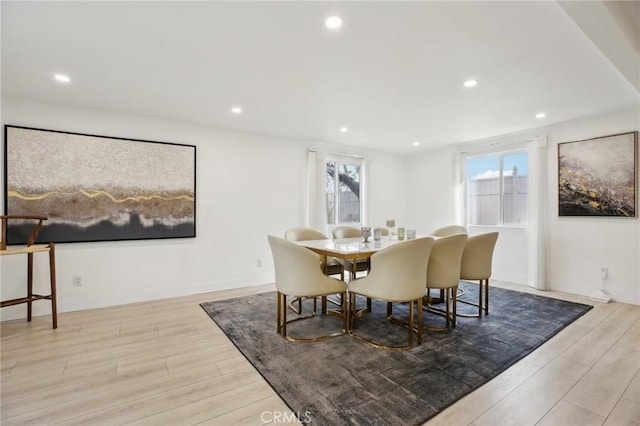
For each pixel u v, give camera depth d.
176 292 3.92
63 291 3.29
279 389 1.87
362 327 2.86
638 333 2.70
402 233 3.46
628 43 1.88
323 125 4.14
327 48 2.15
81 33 1.96
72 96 3.04
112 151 3.53
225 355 2.32
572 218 4.03
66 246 3.30
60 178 3.26
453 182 5.41
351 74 2.57
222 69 2.47
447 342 2.52
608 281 3.74
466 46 2.12
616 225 3.68
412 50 2.18
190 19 1.81
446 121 3.96
